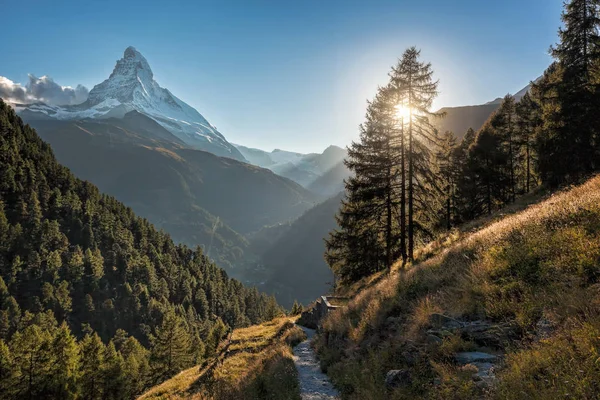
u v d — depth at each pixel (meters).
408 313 9.21
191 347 62.56
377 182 23.92
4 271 106.44
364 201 24.75
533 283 7.15
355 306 13.19
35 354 47.19
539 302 6.29
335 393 8.41
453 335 6.76
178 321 55.78
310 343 14.88
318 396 8.34
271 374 10.41
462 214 40.56
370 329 9.99
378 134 23.81
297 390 8.64
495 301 7.18
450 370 5.82
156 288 134.12
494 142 36.81
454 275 9.77
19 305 99.81
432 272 11.07
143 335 108.12
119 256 136.00
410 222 22.62
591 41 24.19
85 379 48.75
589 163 23.81
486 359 5.89
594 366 4.11
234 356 19.08
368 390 6.73
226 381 12.34
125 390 50.31
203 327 118.75
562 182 25.25
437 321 7.73
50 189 159.62
